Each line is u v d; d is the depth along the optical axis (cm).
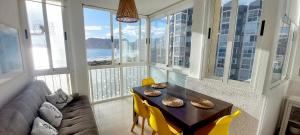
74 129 171
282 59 210
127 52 392
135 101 212
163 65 373
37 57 260
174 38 333
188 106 177
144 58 429
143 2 299
